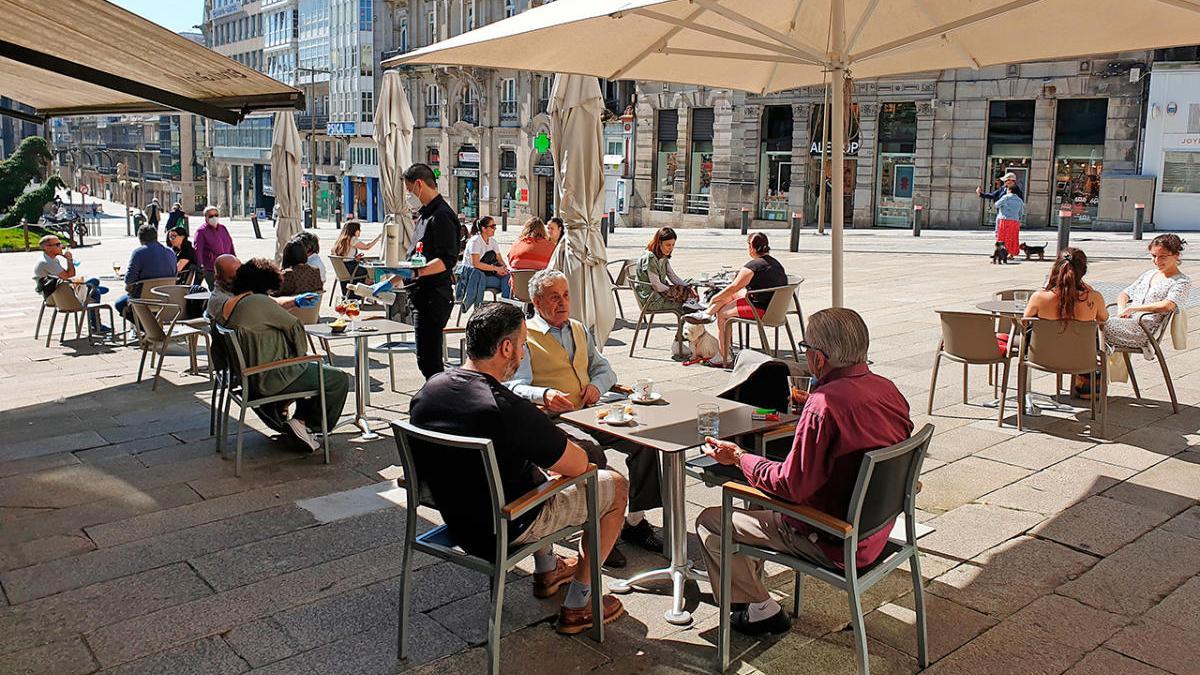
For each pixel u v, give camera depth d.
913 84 33.62
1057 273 7.30
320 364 6.91
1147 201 28.73
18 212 45.03
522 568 5.15
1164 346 10.84
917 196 34.16
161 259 11.88
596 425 4.61
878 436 3.84
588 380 5.62
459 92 53.22
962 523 5.70
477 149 52.62
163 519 5.84
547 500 4.17
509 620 4.54
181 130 92.06
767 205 39.16
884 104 34.84
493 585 3.93
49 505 6.09
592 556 4.28
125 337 12.23
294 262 9.99
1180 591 4.79
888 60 7.68
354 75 62.75
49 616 4.60
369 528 5.68
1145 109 29.30
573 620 4.38
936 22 6.79
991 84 32.12
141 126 103.44
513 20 6.11
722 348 10.30
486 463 3.87
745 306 10.13
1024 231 29.97
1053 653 4.21
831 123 5.99
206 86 7.18
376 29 61.47
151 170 101.88
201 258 13.71
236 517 5.88
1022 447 7.17
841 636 4.39
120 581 4.98
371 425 7.88
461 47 5.66
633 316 14.08
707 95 40.34
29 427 8.00
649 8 5.59
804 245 26.27
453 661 4.18
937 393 8.88
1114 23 6.19
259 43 79.75
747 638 4.38
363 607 4.68
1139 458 6.88
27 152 46.75
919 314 13.48
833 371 3.96
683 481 4.69
